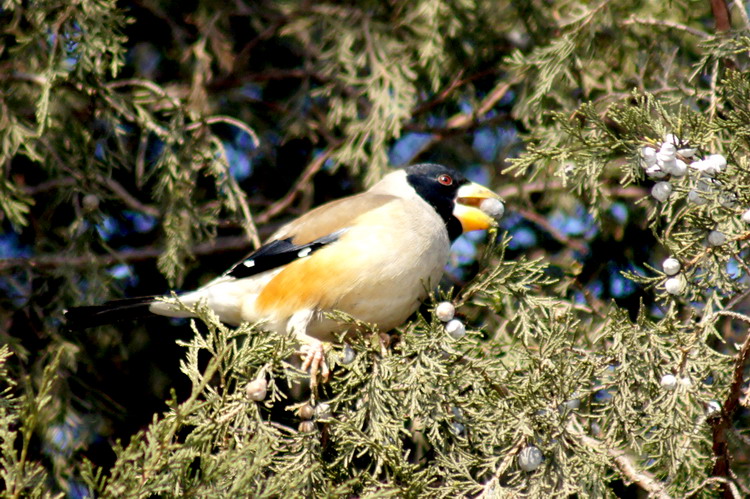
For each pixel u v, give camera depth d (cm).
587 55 1061
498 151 1258
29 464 638
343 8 1230
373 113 1157
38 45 1051
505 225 1218
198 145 1105
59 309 1066
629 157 764
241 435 731
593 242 1181
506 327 1043
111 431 1122
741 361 673
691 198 757
